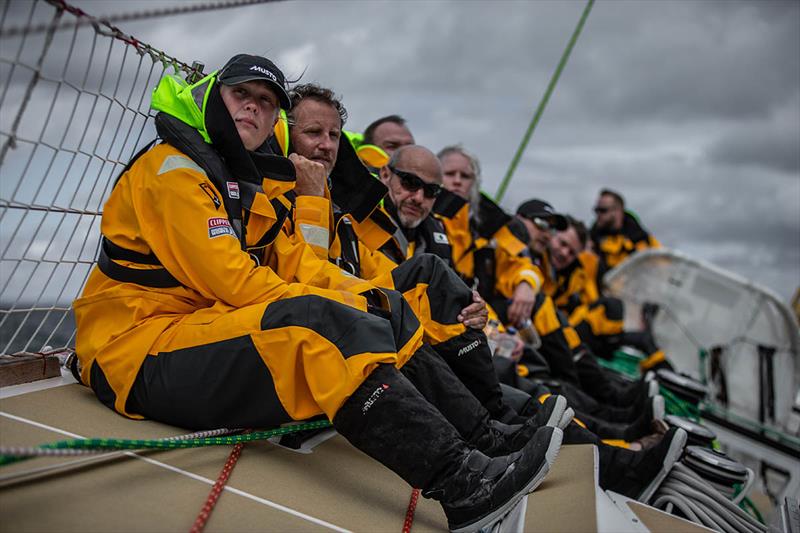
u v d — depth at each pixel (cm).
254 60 292
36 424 256
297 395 261
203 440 260
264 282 270
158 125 282
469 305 341
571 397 517
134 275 280
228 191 282
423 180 417
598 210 1070
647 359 805
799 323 920
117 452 249
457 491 249
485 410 319
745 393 851
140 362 272
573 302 798
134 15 166
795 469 639
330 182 373
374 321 254
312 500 252
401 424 249
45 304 296
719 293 882
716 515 323
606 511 246
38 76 229
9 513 203
